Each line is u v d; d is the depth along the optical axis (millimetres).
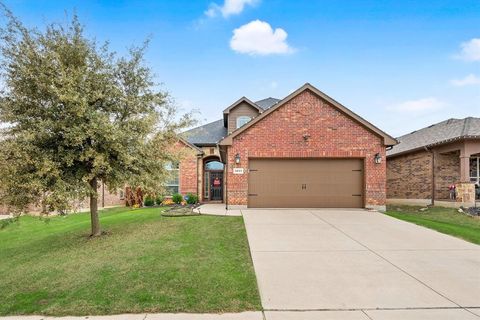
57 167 7488
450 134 15008
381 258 6195
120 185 8531
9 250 8781
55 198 7195
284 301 4297
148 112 8906
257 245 7141
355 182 12812
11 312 4184
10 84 7633
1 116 7438
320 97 12766
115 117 8695
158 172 9102
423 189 16141
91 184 8867
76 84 7668
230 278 5137
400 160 18297
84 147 7969
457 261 6039
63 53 8039
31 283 5305
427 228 8961
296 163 12883
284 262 5957
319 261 6012
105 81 8453
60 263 6449
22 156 6973
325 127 12742
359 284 4891
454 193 14617
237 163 12719
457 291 4625
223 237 7914
